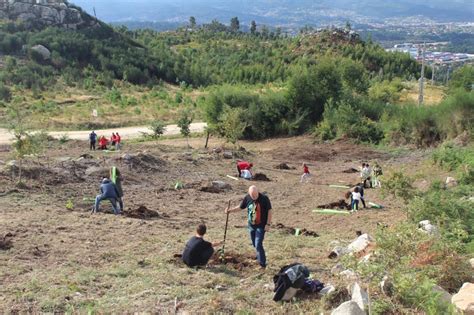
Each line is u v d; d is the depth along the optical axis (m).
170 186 21.09
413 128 35.56
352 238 13.85
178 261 10.50
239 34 143.88
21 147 18.33
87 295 8.41
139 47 102.44
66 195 17.42
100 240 11.86
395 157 32.59
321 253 11.80
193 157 28.53
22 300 8.03
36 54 80.19
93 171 20.94
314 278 9.45
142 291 8.64
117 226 13.32
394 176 17.86
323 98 43.19
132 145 35.72
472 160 22.64
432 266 9.08
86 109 57.38
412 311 7.65
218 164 27.83
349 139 38.91
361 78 49.72
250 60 106.00
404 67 105.44
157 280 9.21
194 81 92.62
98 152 28.58
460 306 7.49
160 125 41.81
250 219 10.34
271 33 151.62
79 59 85.62
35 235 11.75
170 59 98.50
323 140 40.09
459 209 13.88
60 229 12.49
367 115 42.31
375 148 36.12
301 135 42.34
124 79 81.31
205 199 19.44
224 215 16.95
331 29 116.56
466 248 10.98
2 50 80.69
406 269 8.79
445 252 9.38
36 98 61.38
